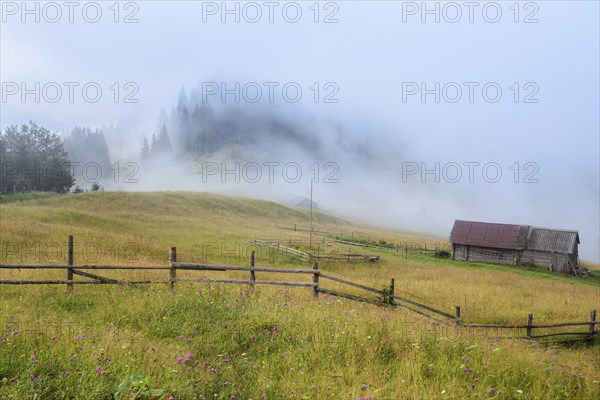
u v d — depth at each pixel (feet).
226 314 29.50
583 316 66.33
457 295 76.59
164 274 60.29
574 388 21.30
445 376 20.71
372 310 39.17
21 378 15.75
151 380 16.81
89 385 15.88
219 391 16.99
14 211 163.73
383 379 19.71
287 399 17.30
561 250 182.60
